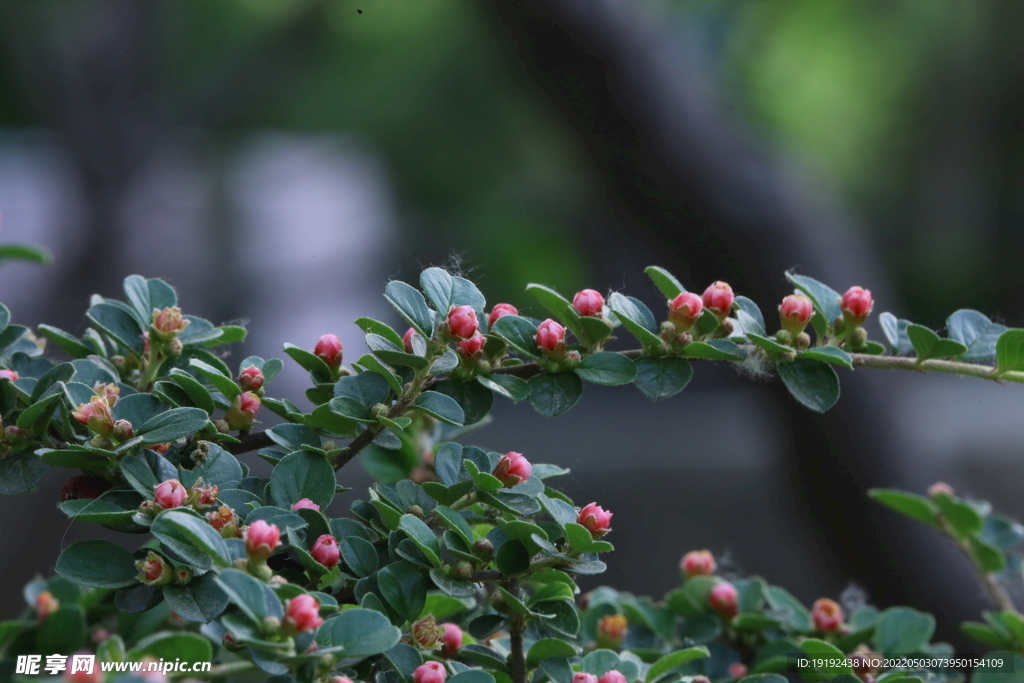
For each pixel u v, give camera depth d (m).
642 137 2.74
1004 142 4.97
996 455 3.67
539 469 1.26
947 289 5.06
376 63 5.00
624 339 3.14
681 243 2.84
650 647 1.33
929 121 4.99
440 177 4.52
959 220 5.09
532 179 4.27
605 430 4.05
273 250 4.18
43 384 1.24
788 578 3.41
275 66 4.79
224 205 4.41
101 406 1.22
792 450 2.68
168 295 1.27
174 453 1.24
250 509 1.22
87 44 4.13
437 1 4.89
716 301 1.25
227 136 4.87
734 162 2.82
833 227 3.00
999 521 1.36
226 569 1.19
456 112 4.69
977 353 1.26
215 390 1.26
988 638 1.33
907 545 2.45
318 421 1.24
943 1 4.70
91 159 4.07
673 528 3.54
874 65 4.75
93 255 4.00
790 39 4.45
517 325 1.24
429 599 1.27
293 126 5.02
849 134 4.92
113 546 1.21
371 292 3.97
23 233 4.09
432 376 1.24
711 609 1.33
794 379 1.25
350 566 1.23
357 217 4.42
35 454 1.23
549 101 2.93
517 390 1.24
